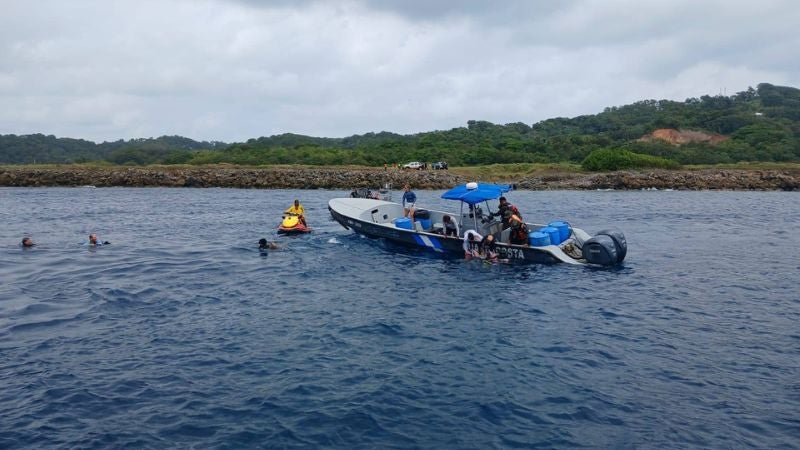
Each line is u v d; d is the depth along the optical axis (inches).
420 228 811.4
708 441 270.7
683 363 366.0
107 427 283.1
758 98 6008.9
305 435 277.3
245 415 296.7
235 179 2194.9
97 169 2437.3
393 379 342.3
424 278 605.3
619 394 321.7
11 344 393.7
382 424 288.4
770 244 845.8
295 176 2215.8
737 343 402.9
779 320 457.4
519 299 522.3
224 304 502.3
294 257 717.3
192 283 579.5
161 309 484.4
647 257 732.7
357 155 3043.8
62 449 262.2
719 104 5157.5
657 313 478.0
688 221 1144.8
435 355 382.3
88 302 502.3
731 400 312.3
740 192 2079.2
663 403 309.9
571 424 288.2
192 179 2208.4
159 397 315.9
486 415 297.7
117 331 424.8
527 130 4830.2
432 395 321.1
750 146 3417.8
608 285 576.1
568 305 502.3
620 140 3823.8
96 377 341.1
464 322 454.0
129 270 639.1
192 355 378.0
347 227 826.8
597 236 684.7
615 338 415.2
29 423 285.4
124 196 1747.0
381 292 547.2
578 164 2878.9
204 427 284.2
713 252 774.5
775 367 358.0
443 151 3154.5
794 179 2250.2
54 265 665.6
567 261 668.7
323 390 326.3
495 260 682.8
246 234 917.8
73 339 405.7
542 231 695.7
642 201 1640.0
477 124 4726.9
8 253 746.8
